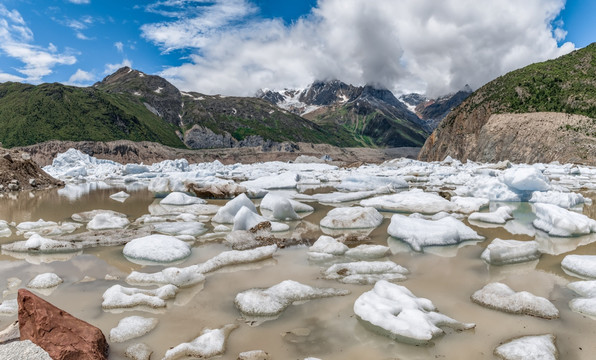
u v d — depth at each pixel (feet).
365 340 13.52
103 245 26.78
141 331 14.14
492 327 14.35
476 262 22.68
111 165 135.95
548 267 21.65
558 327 14.24
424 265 22.20
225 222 35.14
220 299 17.39
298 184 80.18
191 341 13.39
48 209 44.27
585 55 241.76
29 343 12.16
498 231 31.04
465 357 12.32
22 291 13.21
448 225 28.63
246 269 21.79
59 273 21.02
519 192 48.47
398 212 41.04
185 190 58.03
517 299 15.99
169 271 19.44
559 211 30.48
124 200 52.95
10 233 31.09
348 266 21.33
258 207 44.93
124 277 20.39
